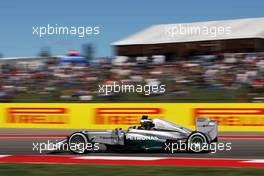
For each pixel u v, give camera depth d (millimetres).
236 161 9211
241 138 13766
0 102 19453
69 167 8539
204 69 19938
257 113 16188
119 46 27453
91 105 17859
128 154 10492
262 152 10625
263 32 24203
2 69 22391
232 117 16484
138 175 7496
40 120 18266
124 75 20641
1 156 10430
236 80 18828
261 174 7496
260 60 20297
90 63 21984
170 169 8125
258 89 17906
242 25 25766
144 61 21875
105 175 7527
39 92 20016
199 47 25031
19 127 18391
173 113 17031
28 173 7820
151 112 17250
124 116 17453
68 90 19750
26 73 21578
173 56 25734
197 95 18234
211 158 9656
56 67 21781
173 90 18734
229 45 24281
